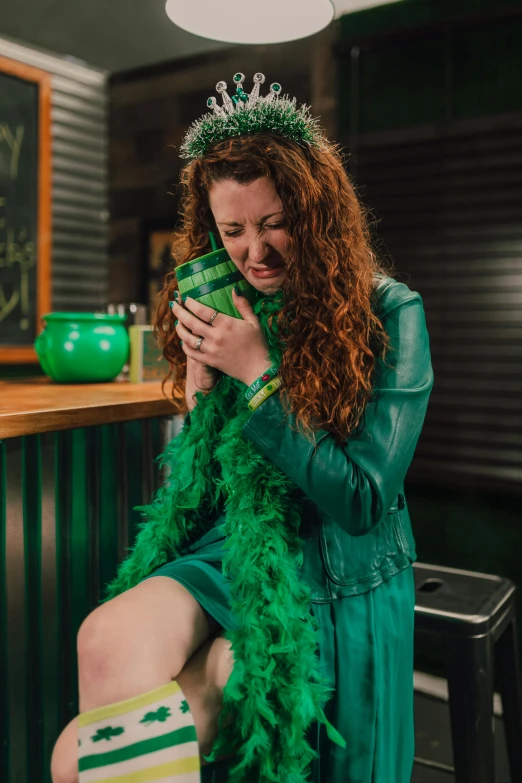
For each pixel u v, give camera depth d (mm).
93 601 1475
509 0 2447
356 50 2748
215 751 965
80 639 952
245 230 1056
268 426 1010
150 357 1896
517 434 2510
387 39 2666
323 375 1018
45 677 1359
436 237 2627
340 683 1057
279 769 935
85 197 3258
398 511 1192
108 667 918
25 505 1297
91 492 1462
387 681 1103
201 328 1050
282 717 954
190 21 1466
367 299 1083
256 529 1045
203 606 1023
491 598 1625
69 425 1302
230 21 1491
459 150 2553
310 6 1479
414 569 1856
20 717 1299
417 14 2637
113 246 3346
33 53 3004
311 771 1054
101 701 915
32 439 1309
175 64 3148
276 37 1505
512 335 2512
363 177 2754
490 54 2500
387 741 1100
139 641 940
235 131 1077
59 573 1386
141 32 2867
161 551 1215
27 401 1396
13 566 1270
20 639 1291
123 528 1544
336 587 1070
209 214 1221
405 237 2686
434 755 2062
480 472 2555
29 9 2652
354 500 970
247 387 1120
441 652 2492
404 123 2674
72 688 1430
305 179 1034
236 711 973
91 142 3271
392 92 2693
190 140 1152
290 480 1079
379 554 1130
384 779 1090
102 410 1378
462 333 2596
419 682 2453
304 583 1053
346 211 1123
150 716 896
